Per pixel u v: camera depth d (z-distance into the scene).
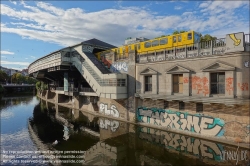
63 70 37.81
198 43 17.78
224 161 13.11
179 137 18.27
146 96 21.86
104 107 29.91
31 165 13.27
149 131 20.92
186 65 18.28
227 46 15.56
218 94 16.19
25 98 67.94
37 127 24.95
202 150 15.30
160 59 21.22
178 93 19.09
